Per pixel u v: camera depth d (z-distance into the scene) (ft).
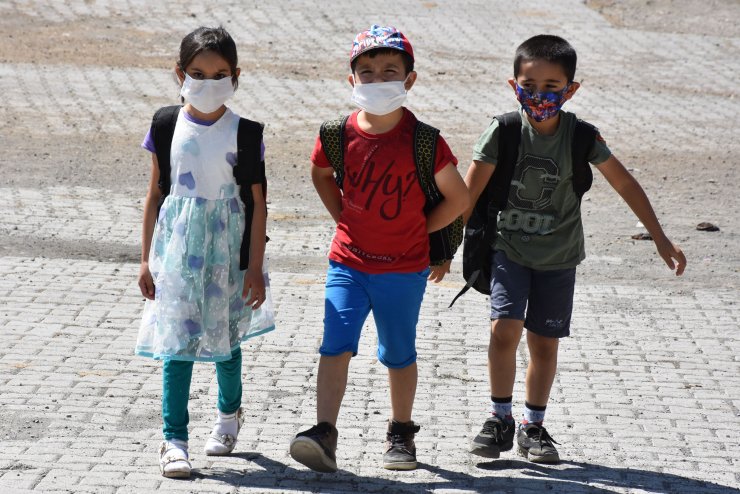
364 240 41.50
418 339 65.57
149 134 42.45
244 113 129.08
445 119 130.31
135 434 48.73
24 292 71.31
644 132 130.62
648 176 113.29
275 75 145.38
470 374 59.77
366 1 183.32
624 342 66.03
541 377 46.50
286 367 59.52
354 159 40.88
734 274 82.99
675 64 162.30
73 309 68.44
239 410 46.50
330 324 41.68
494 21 177.17
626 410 54.39
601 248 89.20
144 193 100.22
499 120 43.78
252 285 42.16
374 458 46.39
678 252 44.11
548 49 42.06
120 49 153.58
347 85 143.64
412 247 41.68
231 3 177.99
